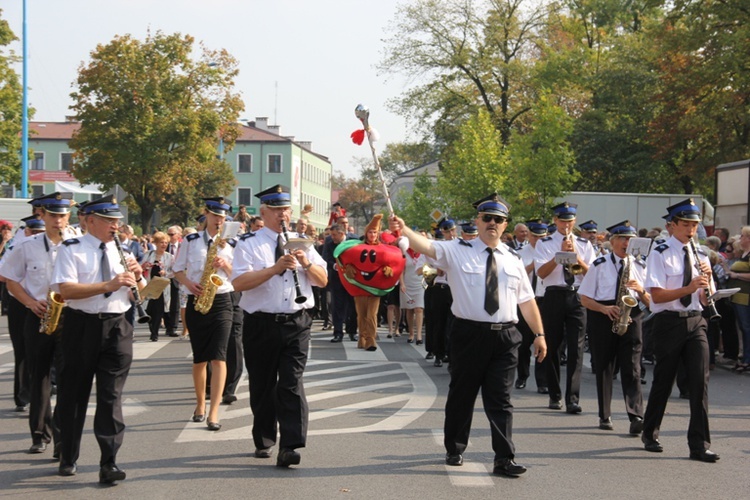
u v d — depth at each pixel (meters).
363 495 6.50
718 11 30.78
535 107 34.06
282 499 6.38
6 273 8.07
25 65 38.91
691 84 31.80
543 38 44.66
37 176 77.38
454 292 7.29
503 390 7.21
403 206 53.38
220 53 41.62
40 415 7.95
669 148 35.69
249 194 91.50
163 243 18.08
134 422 9.34
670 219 8.23
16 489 6.69
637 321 9.20
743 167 21.83
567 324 10.48
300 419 7.36
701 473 7.36
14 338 9.73
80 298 6.84
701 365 7.93
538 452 8.09
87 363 6.97
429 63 43.91
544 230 12.81
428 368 14.05
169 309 18.75
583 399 11.29
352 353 16.14
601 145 42.72
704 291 8.13
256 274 7.32
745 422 9.88
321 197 109.94
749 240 14.21
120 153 39.81
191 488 6.69
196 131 40.19
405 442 8.39
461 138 42.78
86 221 7.16
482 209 7.30
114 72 39.91
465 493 6.58
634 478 7.14
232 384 10.55
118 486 6.76
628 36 45.06
